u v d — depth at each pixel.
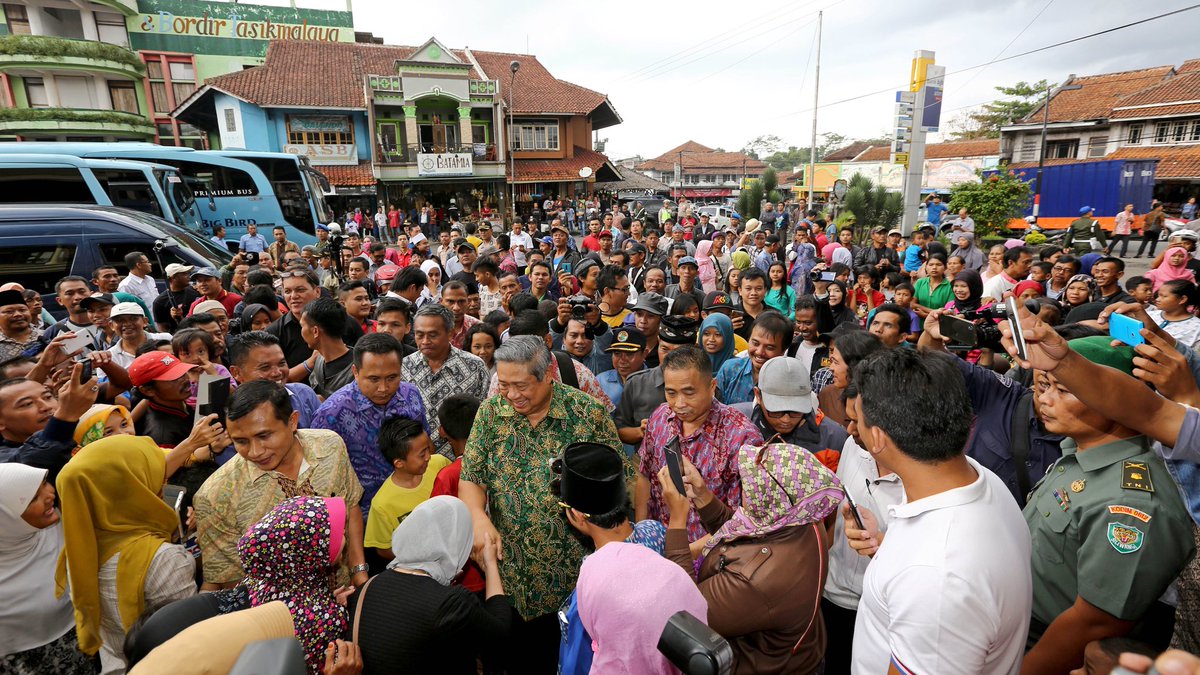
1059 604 1.95
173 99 30.80
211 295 6.47
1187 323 4.42
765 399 2.78
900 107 17.50
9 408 2.78
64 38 28.03
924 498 1.46
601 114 36.16
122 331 4.54
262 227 15.36
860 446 2.49
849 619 2.45
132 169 11.16
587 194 33.88
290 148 26.56
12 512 2.36
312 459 2.63
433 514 2.03
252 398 2.37
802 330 4.66
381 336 3.13
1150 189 22.22
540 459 2.62
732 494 2.64
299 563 1.97
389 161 28.50
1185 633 1.93
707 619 1.74
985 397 2.91
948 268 7.08
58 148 12.56
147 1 29.73
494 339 4.05
